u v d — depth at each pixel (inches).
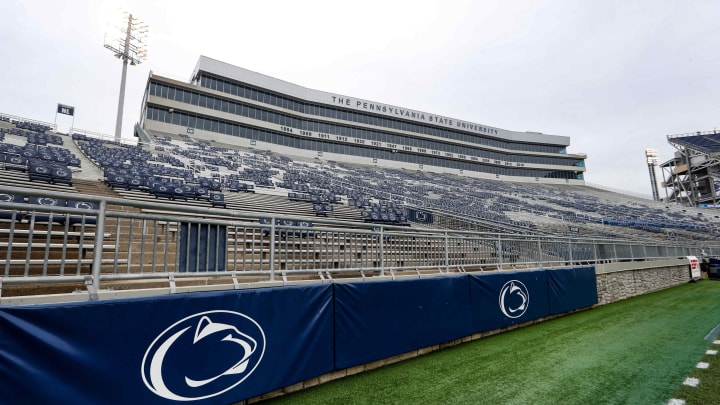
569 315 374.9
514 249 350.6
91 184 434.6
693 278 711.1
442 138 2186.3
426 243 267.0
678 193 2399.1
